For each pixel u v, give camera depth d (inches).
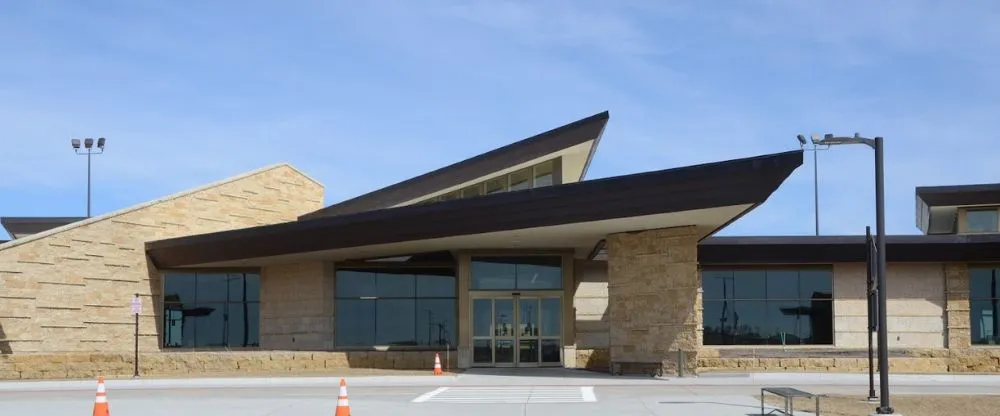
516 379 1243.8
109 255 1662.2
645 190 1120.8
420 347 1610.5
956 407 880.9
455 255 1556.3
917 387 1140.5
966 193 1717.5
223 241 1585.9
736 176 1068.5
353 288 1630.2
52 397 1044.5
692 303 1227.9
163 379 1296.8
